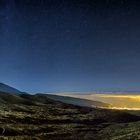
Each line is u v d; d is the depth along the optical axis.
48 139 74.44
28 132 77.75
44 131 81.69
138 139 66.56
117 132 77.75
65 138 76.56
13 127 79.25
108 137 74.56
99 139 74.44
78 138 76.81
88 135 79.25
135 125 83.19
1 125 79.06
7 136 70.88
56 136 77.69
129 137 69.06
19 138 70.06
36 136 75.50
